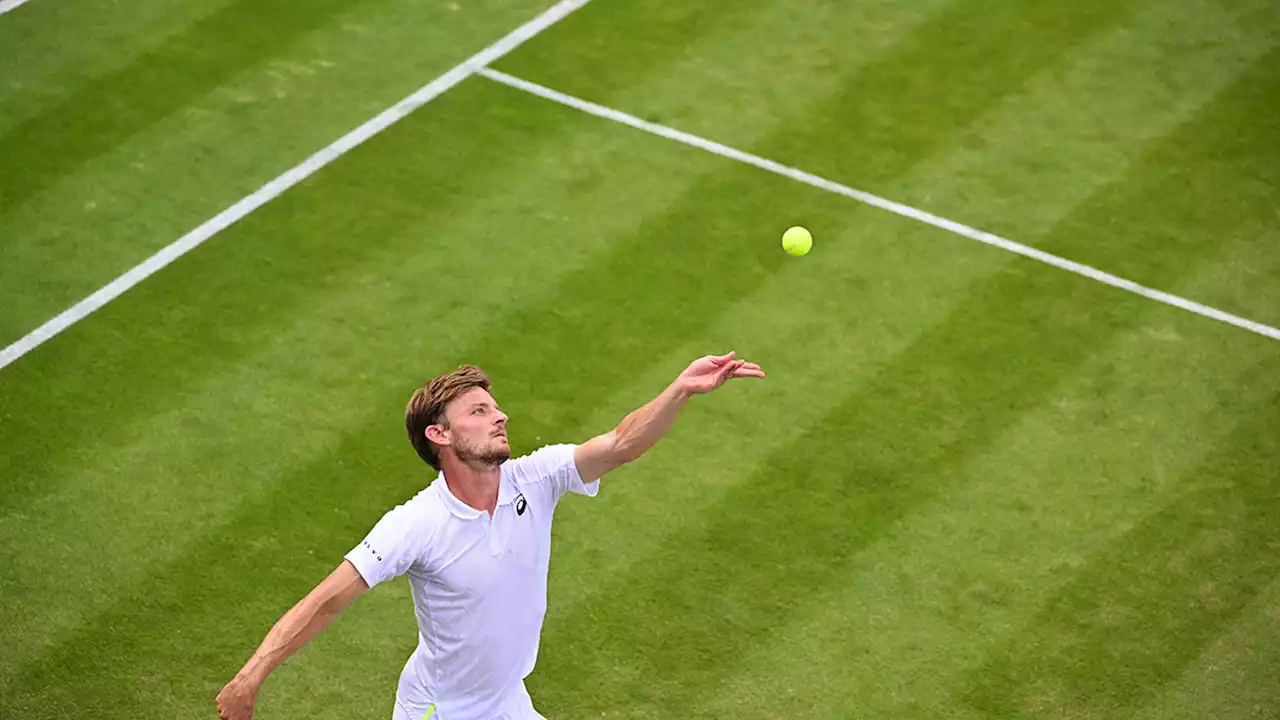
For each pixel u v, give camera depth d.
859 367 37.38
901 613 31.42
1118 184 43.09
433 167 44.00
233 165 44.12
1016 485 34.19
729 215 42.16
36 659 30.55
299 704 29.75
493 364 37.56
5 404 36.47
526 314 39.00
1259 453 34.84
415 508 23.28
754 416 36.06
